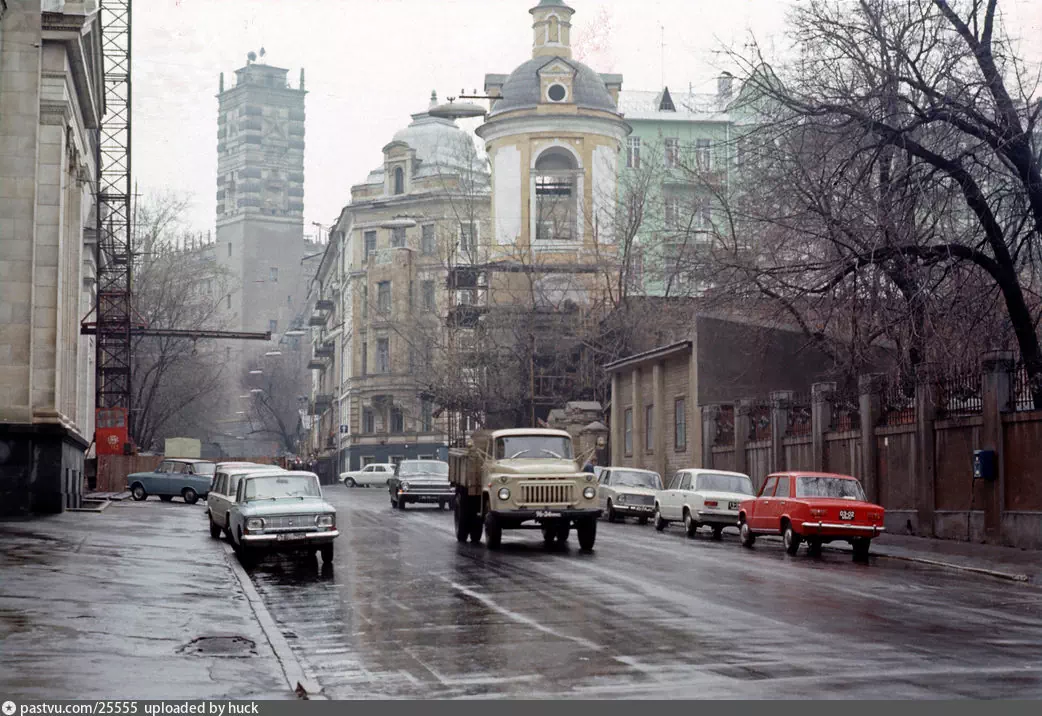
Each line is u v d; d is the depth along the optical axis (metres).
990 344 33.38
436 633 14.67
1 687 10.30
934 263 30.20
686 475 35.59
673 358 52.44
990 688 10.80
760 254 35.59
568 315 67.12
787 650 13.04
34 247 34.34
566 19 75.00
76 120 40.19
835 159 30.72
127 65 69.88
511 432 29.08
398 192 107.94
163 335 71.12
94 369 66.12
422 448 104.00
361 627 15.36
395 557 25.97
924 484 32.00
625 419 60.28
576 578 21.22
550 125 72.62
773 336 46.62
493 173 73.81
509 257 71.31
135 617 15.02
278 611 17.09
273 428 150.12
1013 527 28.16
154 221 84.31
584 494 27.84
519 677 11.58
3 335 33.81
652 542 30.80
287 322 187.12
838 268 30.31
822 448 37.59
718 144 34.19
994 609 16.88
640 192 64.38
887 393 34.41
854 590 19.33
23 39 34.62
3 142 34.22
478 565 23.94
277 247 189.12
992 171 29.88
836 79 29.78
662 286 70.69
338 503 55.69
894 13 29.14
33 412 34.75
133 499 52.53
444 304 95.19
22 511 33.84
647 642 13.69
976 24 28.97
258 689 10.77
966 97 28.66
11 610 15.05
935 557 25.97
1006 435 28.64
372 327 106.44
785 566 23.98
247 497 24.89
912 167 29.39
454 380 67.75
